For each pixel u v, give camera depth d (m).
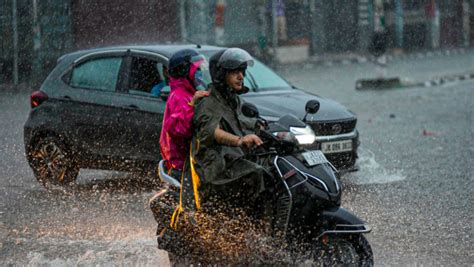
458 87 45.50
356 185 18.80
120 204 16.77
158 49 18.70
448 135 27.02
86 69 19.22
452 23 85.62
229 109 10.81
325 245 10.54
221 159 10.62
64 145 18.69
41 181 18.78
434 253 12.80
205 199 10.73
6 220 15.52
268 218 10.52
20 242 13.80
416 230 14.36
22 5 49.31
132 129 17.94
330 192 10.38
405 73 56.03
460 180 19.11
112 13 55.19
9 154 23.03
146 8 57.00
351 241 10.72
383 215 15.60
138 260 12.53
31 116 19.27
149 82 18.23
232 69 10.66
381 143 25.62
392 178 19.62
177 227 11.00
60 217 15.73
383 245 13.32
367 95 42.31
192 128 11.07
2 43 48.78
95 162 18.44
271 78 19.86
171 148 11.39
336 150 17.59
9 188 18.66
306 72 59.81
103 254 12.91
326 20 76.75
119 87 18.55
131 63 18.64
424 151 23.80
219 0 62.00
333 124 17.58
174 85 11.42
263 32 64.81
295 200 10.30
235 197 10.62
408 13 81.25
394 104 37.66
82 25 52.84
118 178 19.47
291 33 74.81
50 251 13.17
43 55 49.88
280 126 10.89
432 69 59.41
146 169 17.88
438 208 16.16
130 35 56.62
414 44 82.00
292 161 10.52
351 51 76.94
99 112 18.41
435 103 37.62
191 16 62.12
